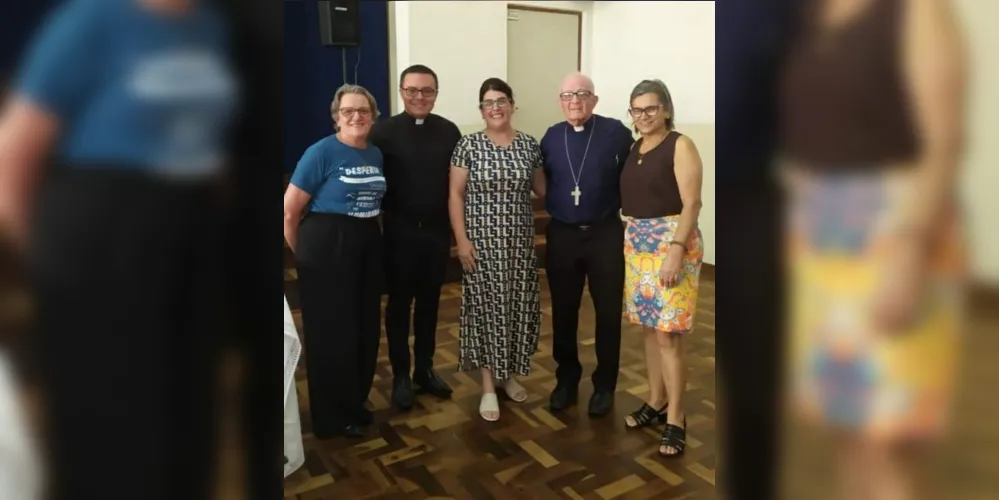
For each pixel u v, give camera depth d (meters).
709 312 3.37
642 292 2.02
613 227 2.19
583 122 2.13
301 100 4.27
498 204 2.18
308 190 1.96
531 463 2.02
